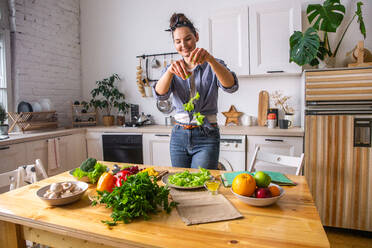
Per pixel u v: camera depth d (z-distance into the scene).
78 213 0.98
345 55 2.79
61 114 3.64
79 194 1.07
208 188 1.09
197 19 3.37
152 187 0.98
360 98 2.18
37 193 1.11
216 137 1.68
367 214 2.21
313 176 2.34
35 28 3.27
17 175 1.53
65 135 3.09
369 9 2.71
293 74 2.87
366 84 2.16
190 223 0.86
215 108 1.68
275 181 1.24
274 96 3.10
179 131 1.69
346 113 2.22
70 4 3.79
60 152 3.02
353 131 2.20
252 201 0.96
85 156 3.43
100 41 3.89
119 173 1.23
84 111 3.63
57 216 0.96
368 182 2.19
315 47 2.39
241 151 2.67
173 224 0.87
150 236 0.79
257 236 0.78
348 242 2.20
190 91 1.62
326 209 2.32
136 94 3.76
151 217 0.93
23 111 2.97
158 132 3.04
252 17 2.69
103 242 0.82
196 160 1.65
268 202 0.96
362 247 2.12
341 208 2.28
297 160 1.59
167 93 1.62
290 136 2.51
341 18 2.59
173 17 1.47
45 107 3.17
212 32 2.85
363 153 2.19
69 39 3.79
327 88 2.25
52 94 3.51
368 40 2.72
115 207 0.91
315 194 2.34
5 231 1.04
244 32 2.73
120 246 0.79
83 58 3.99
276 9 2.62
